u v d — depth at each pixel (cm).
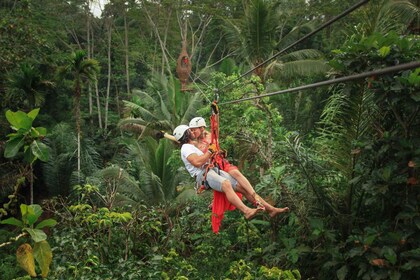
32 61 2295
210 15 3228
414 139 661
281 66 1783
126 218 793
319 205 788
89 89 3183
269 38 1828
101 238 822
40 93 1991
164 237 863
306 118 1836
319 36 2848
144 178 1514
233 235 958
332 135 783
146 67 3953
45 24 3138
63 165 2053
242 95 1134
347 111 734
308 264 795
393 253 627
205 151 561
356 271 737
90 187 898
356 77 241
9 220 367
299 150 802
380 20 1079
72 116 2850
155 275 683
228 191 504
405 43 630
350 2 2677
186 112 2031
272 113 1101
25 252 375
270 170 836
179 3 3192
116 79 3741
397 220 676
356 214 775
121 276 691
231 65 2220
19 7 2316
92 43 3575
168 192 1574
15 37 2031
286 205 796
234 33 2123
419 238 657
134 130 2147
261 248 842
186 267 741
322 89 1747
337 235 760
